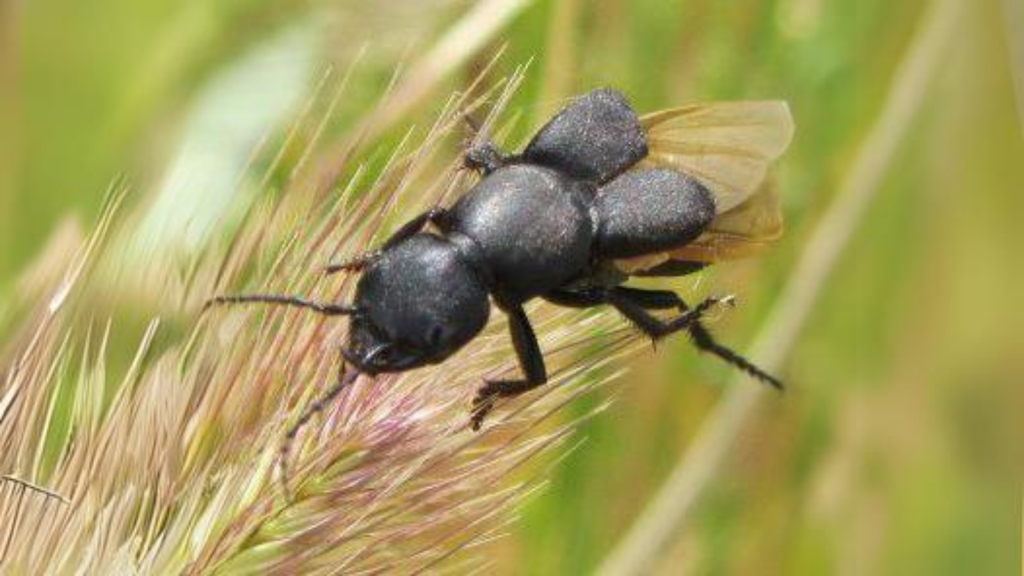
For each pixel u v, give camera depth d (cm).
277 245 11
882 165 15
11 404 11
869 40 15
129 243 12
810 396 15
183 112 14
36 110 14
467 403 11
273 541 11
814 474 15
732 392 14
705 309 12
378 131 12
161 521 11
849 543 15
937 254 16
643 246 11
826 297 15
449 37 12
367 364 11
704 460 14
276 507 11
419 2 13
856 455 15
